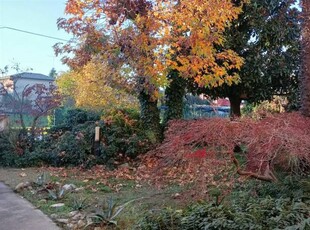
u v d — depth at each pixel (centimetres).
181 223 351
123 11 795
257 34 915
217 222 325
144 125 968
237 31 928
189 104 1263
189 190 429
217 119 439
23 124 966
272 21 909
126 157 891
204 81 798
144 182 673
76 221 430
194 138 410
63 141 906
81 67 913
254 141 395
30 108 972
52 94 1028
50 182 634
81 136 884
